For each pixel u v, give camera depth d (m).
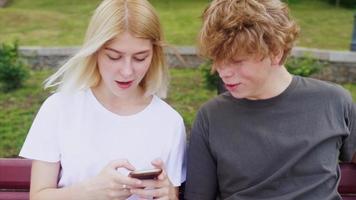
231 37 1.72
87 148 1.91
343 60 8.00
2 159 2.24
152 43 1.84
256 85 1.82
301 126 1.90
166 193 1.79
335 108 1.93
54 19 10.95
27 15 10.94
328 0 13.01
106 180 1.75
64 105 1.93
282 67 1.95
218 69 1.81
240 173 1.92
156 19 1.83
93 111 1.94
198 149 1.99
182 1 12.91
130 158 1.93
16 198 2.25
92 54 1.87
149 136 1.95
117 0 1.80
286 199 1.87
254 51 1.73
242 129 1.93
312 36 9.93
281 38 1.75
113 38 1.76
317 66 7.89
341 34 10.22
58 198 1.81
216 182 2.02
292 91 1.92
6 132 5.94
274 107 1.92
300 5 12.64
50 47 8.59
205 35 1.78
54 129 1.92
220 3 1.78
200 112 2.02
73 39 9.62
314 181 1.89
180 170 2.00
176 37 9.66
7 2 12.78
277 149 1.89
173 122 1.99
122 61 1.79
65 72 1.92
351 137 1.96
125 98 1.96
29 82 7.81
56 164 1.93
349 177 2.22
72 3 12.54
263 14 1.73
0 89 7.47
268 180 1.89
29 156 1.90
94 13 1.84
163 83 1.99
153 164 1.77
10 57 7.70
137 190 1.75
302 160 1.89
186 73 8.30
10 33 9.94
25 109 6.76
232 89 1.84
